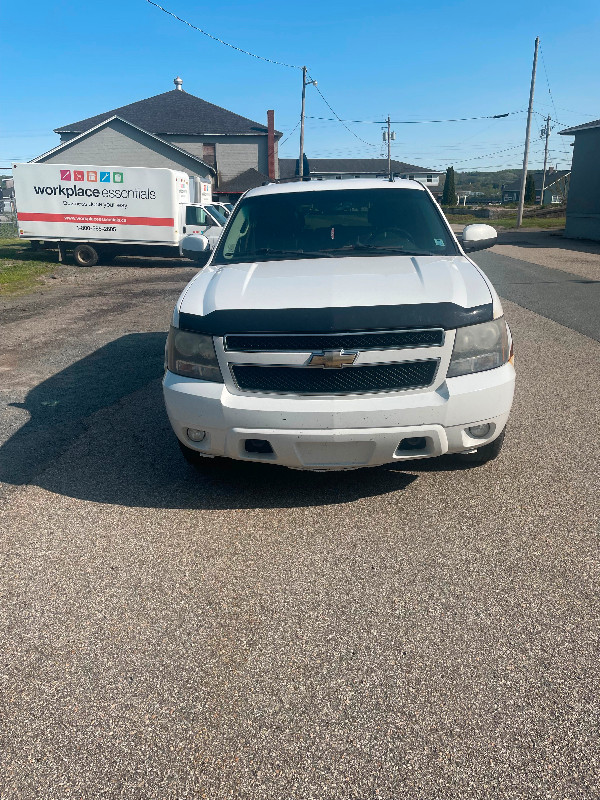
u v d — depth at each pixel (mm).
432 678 2352
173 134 42469
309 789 1941
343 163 90188
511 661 2416
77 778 2010
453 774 1967
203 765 2039
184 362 3463
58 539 3393
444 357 3238
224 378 3342
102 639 2627
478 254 19531
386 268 3816
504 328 3451
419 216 4512
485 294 3475
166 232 18859
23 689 2373
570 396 5469
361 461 3326
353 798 1907
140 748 2109
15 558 3225
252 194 4965
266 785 1960
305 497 3770
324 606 2789
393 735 2117
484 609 2723
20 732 2188
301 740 2115
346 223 4500
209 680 2389
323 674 2396
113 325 9680
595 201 25375
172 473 4152
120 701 2305
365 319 3193
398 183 4879
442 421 3248
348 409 3186
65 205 18938
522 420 4891
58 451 4574
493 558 3092
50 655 2543
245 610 2779
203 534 3406
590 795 1879
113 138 36281
